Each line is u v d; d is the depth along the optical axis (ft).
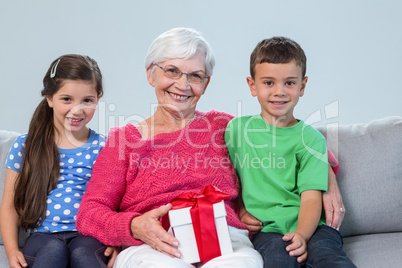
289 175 5.69
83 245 5.16
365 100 9.89
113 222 4.98
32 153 5.81
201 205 4.68
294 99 5.64
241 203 5.90
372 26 9.74
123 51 9.66
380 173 6.29
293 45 5.66
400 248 5.66
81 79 5.73
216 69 9.71
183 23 9.69
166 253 4.69
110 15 9.63
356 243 6.00
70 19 9.63
